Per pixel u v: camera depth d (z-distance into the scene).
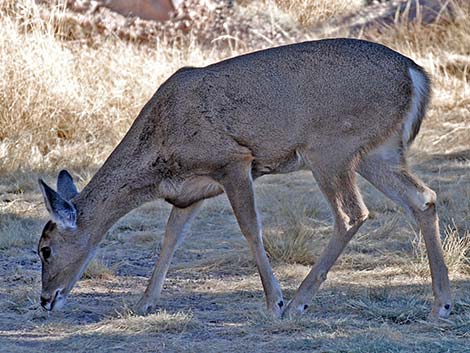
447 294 22.12
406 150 22.84
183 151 22.66
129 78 42.03
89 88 41.50
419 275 25.77
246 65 22.69
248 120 22.41
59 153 38.12
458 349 19.64
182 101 22.64
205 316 22.78
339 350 19.64
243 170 22.62
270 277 22.70
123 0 49.16
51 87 40.28
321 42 22.80
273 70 22.53
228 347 20.34
